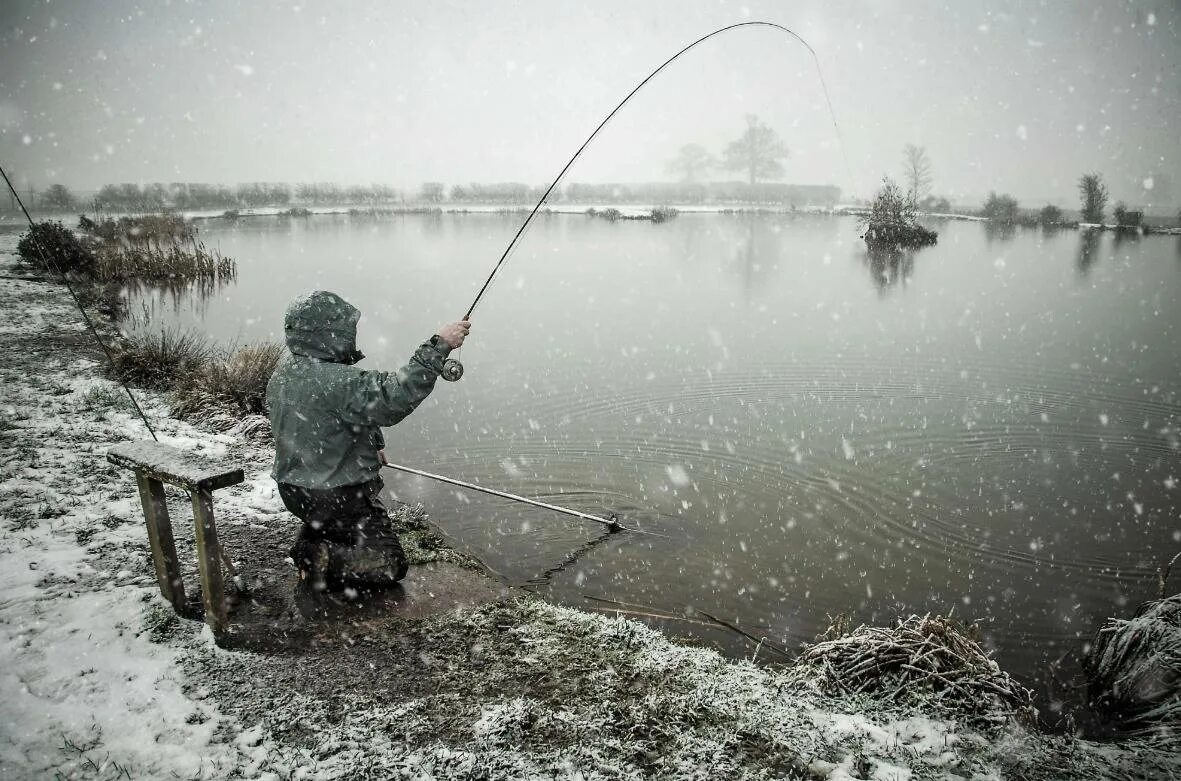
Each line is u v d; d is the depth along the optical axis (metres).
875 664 3.30
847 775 2.63
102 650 3.35
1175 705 3.31
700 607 4.63
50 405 7.57
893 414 8.78
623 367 11.13
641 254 27.55
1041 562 5.32
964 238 34.12
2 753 2.67
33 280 16.48
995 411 8.85
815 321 14.84
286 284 19.22
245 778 2.58
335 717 2.93
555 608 3.93
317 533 3.90
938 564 5.29
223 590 3.46
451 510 6.06
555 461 7.27
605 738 2.82
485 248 29.28
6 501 5.05
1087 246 29.86
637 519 5.96
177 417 7.51
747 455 7.43
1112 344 12.52
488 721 2.91
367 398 3.53
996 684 3.21
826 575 5.08
